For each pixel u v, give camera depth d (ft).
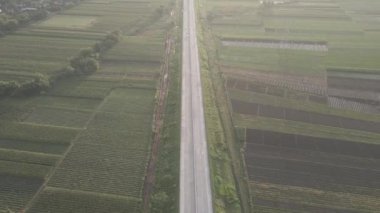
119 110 198.90
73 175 153.79
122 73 238.68
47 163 160.15
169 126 184.85
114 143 173.47
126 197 143.54
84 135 178.50
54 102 205.77
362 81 237.25
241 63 258.78
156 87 222.28
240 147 173.27
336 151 172.45
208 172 153.48
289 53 275.18
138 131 182.50
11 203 140.36
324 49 282.56
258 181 153.69
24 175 153.28
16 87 209.56
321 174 158.40
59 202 140.67
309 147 174.50
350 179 156.15
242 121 192.75
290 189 150.00
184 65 246.68
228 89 224.33
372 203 144.46
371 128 190.29
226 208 140.15
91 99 209.26
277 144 175.83
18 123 186.39
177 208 137.59
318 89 226.99
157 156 166.50
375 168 162.50
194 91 214.69
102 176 153.69
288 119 196.34
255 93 221.25
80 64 237.66
